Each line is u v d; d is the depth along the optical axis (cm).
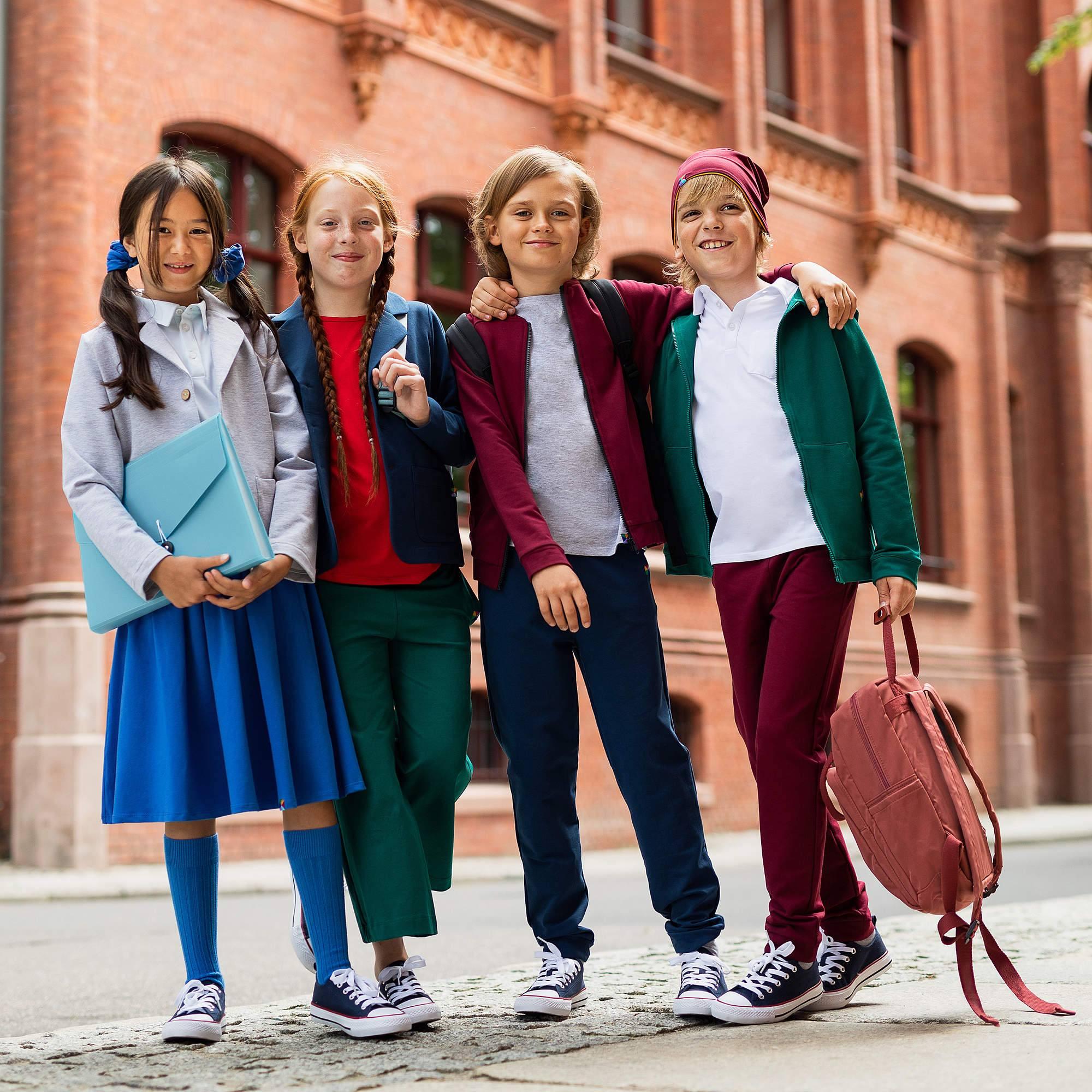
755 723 330
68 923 676
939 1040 269
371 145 1166
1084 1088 221
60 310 974
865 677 1557
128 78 1015
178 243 313
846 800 304
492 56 1272
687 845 324
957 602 1738
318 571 317
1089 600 1942
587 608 317
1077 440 1961
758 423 329
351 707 317
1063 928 484
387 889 312
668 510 344
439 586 332
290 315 339
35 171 989
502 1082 240
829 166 1627
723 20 1486
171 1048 288
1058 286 1978
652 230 1401
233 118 1074
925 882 297
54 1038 305
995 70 1941
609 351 342
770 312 335
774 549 324
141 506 302
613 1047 275
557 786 330
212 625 302
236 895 853
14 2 1006
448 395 344
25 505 984
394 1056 269
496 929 628
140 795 301
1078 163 2012
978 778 304
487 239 348
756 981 303
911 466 1780
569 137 1315
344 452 325
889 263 1711
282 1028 310
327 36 1142
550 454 334
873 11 1673
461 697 327
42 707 953
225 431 296
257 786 303
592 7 1334
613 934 588
